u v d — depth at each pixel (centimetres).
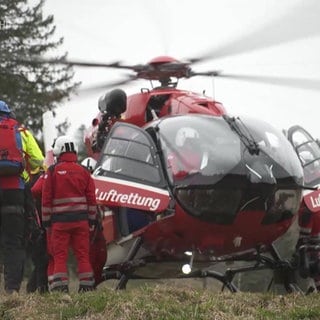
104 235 3725
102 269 3684
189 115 3709
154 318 2641
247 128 3619
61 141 3428
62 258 3338
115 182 3559
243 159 3466
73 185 3375
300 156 3878
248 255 3800
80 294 2962
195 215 3434
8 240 3478
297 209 3647
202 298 2883
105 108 4031
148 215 3556
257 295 3000
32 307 2853
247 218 3491
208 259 3731
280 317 2683
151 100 4050
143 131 3638
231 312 2720
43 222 3375
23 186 3519
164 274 3866
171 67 4147
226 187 3409
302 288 3959
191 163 3466
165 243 3609
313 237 3878
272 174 3472
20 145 3503
